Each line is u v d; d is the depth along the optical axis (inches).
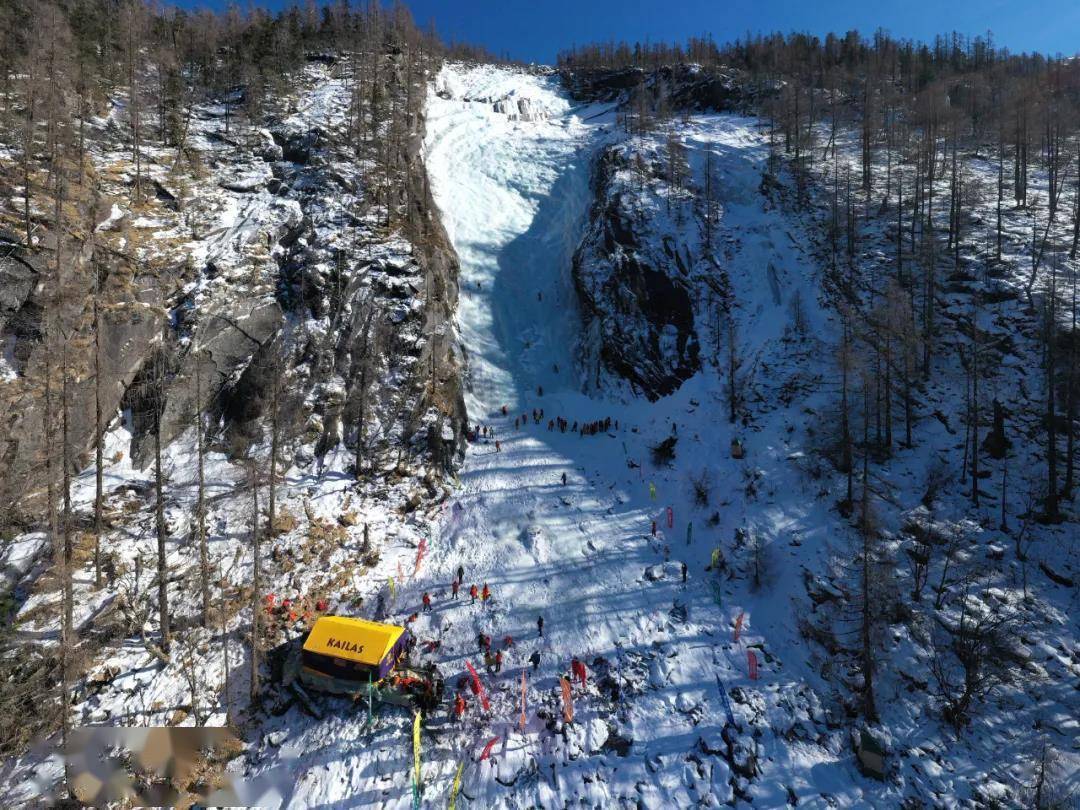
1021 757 778.2
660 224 2060.8
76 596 926.4
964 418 1330.0
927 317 1541.6
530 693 891.4
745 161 2386.8
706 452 1448.1
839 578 1032.2
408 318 1556.3
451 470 1428.4
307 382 1408.7
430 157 2500.0
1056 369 1280.8
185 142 1879.9
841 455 1289.4
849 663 909.2
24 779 739.4
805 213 2089.1
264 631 953.5
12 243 1146.0
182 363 1284.4
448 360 1663.4
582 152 2699.3
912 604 979.9
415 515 1283.2
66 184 1374.3
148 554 1032.8
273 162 1923.0
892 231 1898.4
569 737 821.2
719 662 932.6
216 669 895.1
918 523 1113.4
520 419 1672.0
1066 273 1561.3
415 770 769.6
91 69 1841.8
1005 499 1116.5
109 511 1069.1
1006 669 869.2
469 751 808.9
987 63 3698.3
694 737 820.0
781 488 1273.4
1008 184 2128.4
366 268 1614.2
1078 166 2166.6
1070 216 1863.9
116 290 1278.3
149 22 2352.4
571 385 1887.3
